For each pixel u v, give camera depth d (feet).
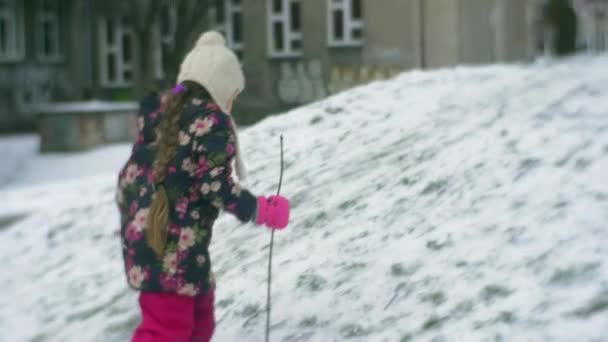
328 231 16.42
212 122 10.40
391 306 12.55
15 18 101.35
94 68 98.43
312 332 12.62
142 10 76.38
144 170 10.72
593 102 23.03
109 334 16.02
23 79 101.55
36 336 17.48
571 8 128.57
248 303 14.28
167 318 10.66
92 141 68.08
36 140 82.79
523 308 11.06
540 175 15.88
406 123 23.21
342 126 24.21
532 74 32.86
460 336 10.98
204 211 10.67
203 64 10.80
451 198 15.94
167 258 10.48
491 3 76.02
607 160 15.75
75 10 102.42
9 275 22.89
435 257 13.57
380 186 18.04
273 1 77.10
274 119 26.63
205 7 67.10
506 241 13.25
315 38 75.31
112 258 21.25
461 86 29.01
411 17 70.64
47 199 35.94
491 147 18.69
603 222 12.84
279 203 10.69
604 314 10.27
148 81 74.02
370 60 72.74
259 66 76.64
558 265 11.87
